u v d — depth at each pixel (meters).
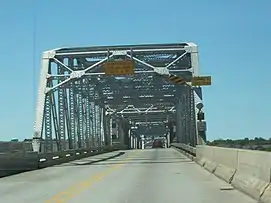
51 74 44.19
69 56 44.16
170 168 28.97
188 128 51.94
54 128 45.41
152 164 33.91
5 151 29.33
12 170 27.08
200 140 40.47
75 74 43.09
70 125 49.38
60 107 46.16
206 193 16.02
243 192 15.80
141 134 137.50
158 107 86.50
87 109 59.75
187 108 53.53
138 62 42.69
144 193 16.39
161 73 42.41
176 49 43.31
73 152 43.53
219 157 22.86
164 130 133.75
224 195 15.38
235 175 17.91
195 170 26.77
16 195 16.53
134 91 63.78
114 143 86.25
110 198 15.19
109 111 81.44
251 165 15.45
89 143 60.69
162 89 62.69
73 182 21.02
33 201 14.75
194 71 42.53
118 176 23.73
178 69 43.38
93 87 59.06
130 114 91.06
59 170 29.58
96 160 42.50
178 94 64.25
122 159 43.66
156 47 43.38
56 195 16.22
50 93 44.00
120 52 43.00
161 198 14.97
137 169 28.75
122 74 38.19
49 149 43.09
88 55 44.00
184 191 16.73
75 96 52.47
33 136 42.12
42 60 44.34
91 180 21.78
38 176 24.95
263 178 13.89
